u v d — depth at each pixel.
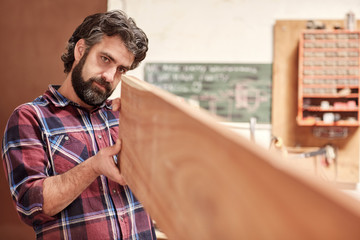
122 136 1.00
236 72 4.49
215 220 0.33
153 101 0.59
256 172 0.26
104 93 1.46
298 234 0.22
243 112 4.48
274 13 4.47
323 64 4.19
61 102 1.49
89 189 1.42
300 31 4.40
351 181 4.23
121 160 1.01
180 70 4.55
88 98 1.45
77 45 1.49
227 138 0.31
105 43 1.41
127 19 1.47
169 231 0.49
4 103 3.88
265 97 4.47
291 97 4.41
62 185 1.21
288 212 0.23
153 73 4.57
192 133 0.40
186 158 0.42
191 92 4.54
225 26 4.51
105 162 1.07
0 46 3.88
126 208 1.49
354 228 0.19
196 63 4.53
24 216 1.29
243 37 4.50
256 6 4.49
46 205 1.24
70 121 1.48
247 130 4.39
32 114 1.41
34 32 3.84
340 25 4.36
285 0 4.46
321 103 4.20
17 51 3.87
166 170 0.50
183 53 4.55
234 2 4.50
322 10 4.44
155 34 4.56
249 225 0.27
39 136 1.40
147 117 0.63
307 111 4.25
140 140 0.69
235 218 0.29
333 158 4.25
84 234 1.37
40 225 1.37
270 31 4.48
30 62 3.85
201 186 0.37
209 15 4.52
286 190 0.23
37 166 1.33
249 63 4.48
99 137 1.53
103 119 1.59
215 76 4.51
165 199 0.51
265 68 4.47
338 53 4.16
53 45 3.82
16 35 3.87
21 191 1.29
